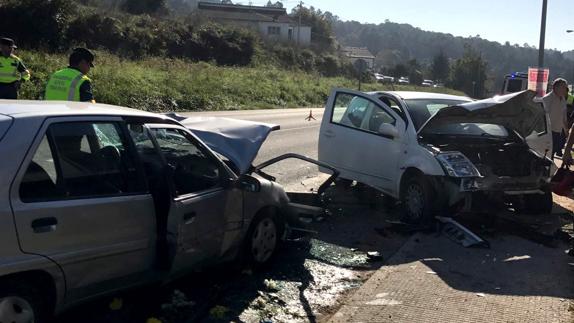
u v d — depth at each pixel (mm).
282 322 4297
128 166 4059
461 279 5203
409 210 7066
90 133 3893
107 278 3850
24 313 3387
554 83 10305
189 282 4957
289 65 58594
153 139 4348
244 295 4742
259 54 54656
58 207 3492
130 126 4305
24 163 3391
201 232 4473
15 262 3262
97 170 3852
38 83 19016
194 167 4762
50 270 3451
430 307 4559
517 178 6957
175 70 30984
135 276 4059
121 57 34312
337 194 8477
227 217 4809
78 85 6352
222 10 94188
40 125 3566
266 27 88812
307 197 7293
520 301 4711
